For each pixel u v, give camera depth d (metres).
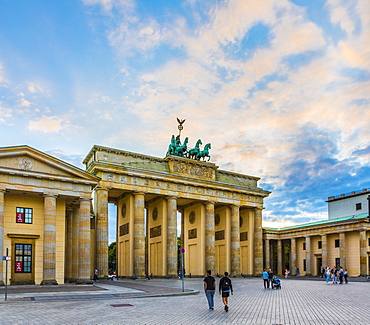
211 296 35.38
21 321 28.95
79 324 27.59
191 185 108.00
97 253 90.06
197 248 113.94
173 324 27.70
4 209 64.94
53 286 61.50
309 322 28.62
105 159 97.44
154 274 107.50
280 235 142.75
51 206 65.75
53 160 66.25
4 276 63.00
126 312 33.66
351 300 44.62
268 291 58.97
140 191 98.50
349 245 119.44
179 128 116.50
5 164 62.59
